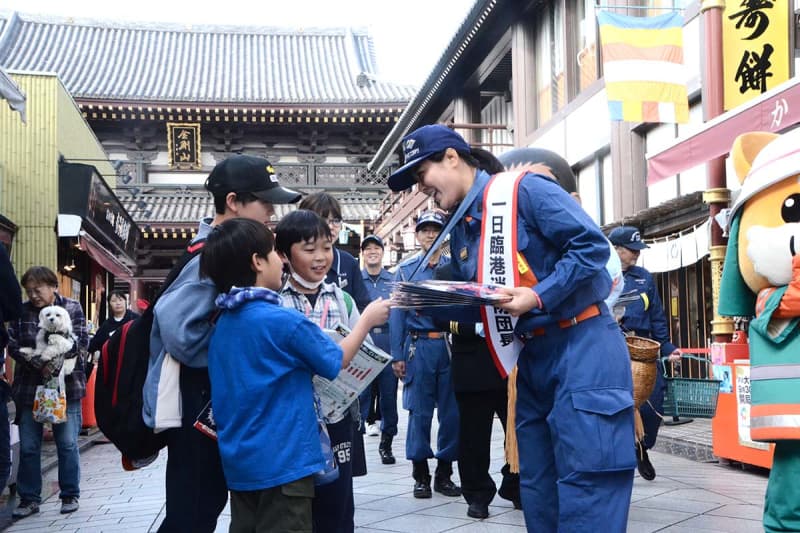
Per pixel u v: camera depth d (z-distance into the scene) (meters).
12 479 6.58
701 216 9.79
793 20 7.80
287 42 36.75
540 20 15.82
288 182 27.92
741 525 4.44
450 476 5.77
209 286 2.96
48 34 34.25
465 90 19.77
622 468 2.70
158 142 27.47
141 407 2.99
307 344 2.74
